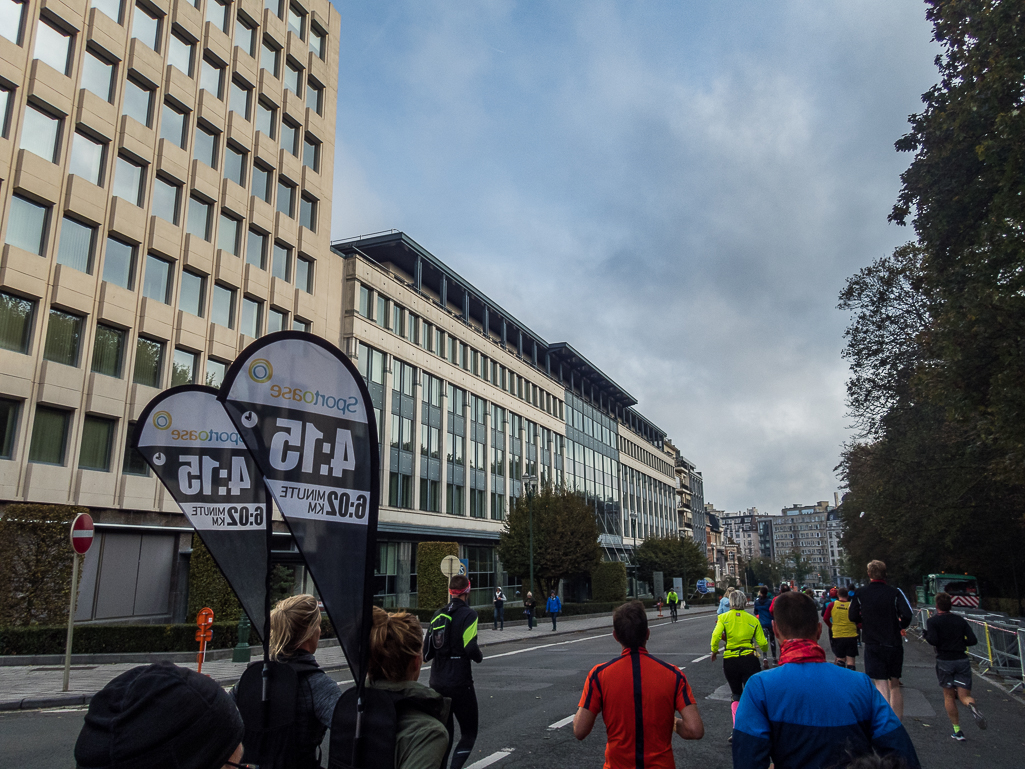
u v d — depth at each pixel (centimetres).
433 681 612
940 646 831
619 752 360
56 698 1067
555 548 3947
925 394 1588
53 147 2305
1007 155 1253
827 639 2450
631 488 7825
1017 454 1405
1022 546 3319
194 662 1594
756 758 277
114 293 2402
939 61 1530
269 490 326
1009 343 1317
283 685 314
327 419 342
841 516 4938
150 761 125
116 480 2348
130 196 2533
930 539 3206
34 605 1736
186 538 2567
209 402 424
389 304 3831
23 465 2100
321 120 3512
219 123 2906
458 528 4278
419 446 3991
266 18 3247
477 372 4753
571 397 6388
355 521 335
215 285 2814
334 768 272
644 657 373
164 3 2730
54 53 2334
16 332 2141
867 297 2817
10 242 2152
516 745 752
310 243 3300
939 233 1530
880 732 275
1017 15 1243
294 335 345
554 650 2027
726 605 1068
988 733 846
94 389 2300
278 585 2477
